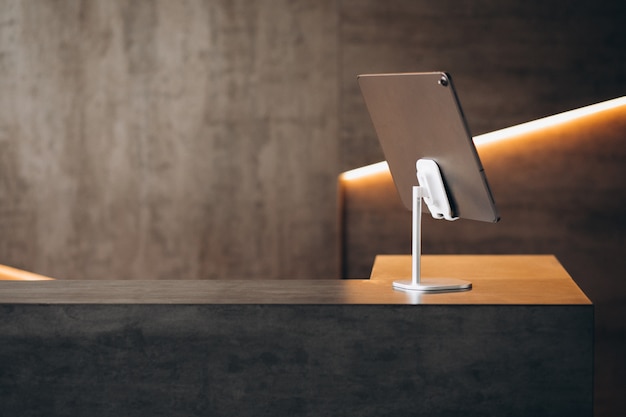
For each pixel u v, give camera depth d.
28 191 5.29
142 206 5.17
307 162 5.05
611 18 5.00
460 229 5.17
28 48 5.22
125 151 5.16
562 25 5.02
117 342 2.48
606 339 5.14
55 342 2.49
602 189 5.08
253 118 5.06
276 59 5.03
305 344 2.46
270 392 2.47
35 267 5.30
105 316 2.48
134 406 2.50
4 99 5.27
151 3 5.09
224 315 2.46
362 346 2.44
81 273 5.25
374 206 5.21
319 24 5.01
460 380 2.42
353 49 5.07
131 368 2.49
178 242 5.16
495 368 2.42
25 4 5.21
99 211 5.21
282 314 2.45
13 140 5.28
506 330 2.41
